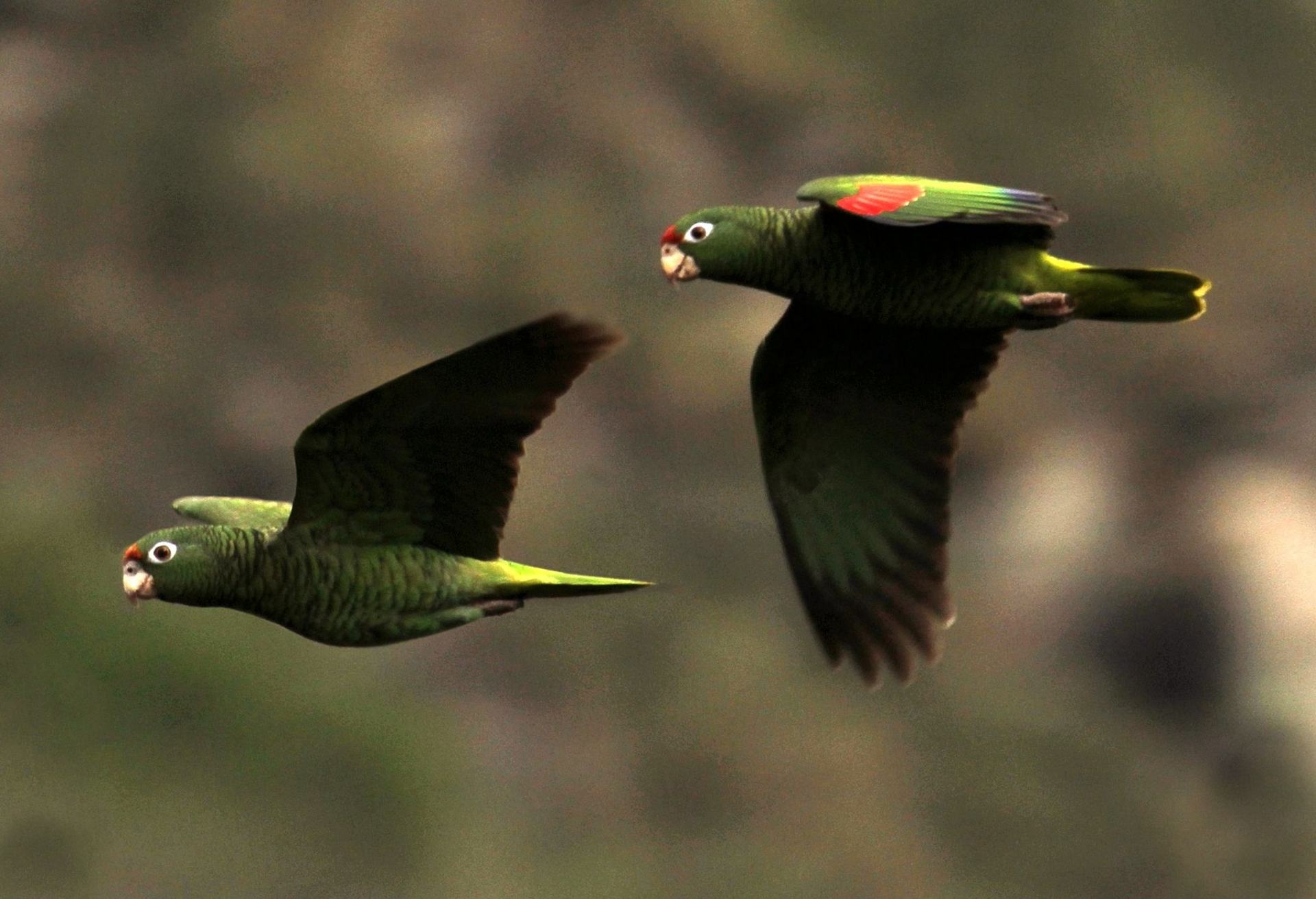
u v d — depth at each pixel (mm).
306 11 25891
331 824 18641
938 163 28531
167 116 25188
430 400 6371
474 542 6625
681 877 19781
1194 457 25531
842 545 7453
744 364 24016
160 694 18750
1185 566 23531
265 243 24562
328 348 24109
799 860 20031
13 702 18594
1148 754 22312
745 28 27641
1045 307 6832
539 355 6316
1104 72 29859
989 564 24766
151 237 24719
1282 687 22281
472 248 24766
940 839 20719
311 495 6586
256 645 19422
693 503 23125
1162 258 29094
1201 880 21000
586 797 20359
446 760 19641
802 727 21125
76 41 25891
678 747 20672
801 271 7027
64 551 20281
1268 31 30766
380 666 20594
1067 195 29344
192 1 25953
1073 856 20812
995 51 29500
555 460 23125
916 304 6957
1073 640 23750
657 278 25078
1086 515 24953
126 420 23641
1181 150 29688
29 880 17594
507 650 21375
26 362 23938
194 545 6699
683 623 21922
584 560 22297
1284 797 21438
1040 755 21844
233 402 23750
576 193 25734
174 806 18203
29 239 24609
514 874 19406
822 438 7426
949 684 22312
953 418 7316
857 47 28812
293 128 25000
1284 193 29766
